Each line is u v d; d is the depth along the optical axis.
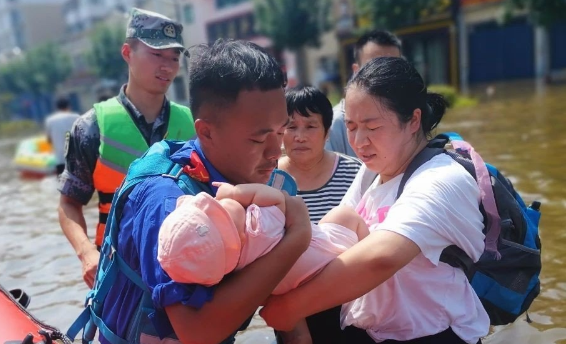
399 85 1.84
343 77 24.89
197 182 1.62
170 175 1.60
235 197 1.53
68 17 48.81
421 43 22.56
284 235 1.54
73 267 4.85
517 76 23.45
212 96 1.53
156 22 3.03
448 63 22.03
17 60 41.22
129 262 1.61
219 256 1.39
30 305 4.09
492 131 10.27
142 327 1.60
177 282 1.42
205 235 1.37
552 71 22.55
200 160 1.64
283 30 23.48
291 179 1.90
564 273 3.89
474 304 1.90
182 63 3.73
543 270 3.96
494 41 23.44
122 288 1.67
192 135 3.26
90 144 3.03
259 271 1.47
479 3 21.72
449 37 21.80
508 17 19.09
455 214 1.74
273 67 1.56
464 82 22.95
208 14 30.08
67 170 3.11
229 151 1.58
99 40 29.50
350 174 3.16
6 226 6.52
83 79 39.06
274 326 1.78
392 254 1.65
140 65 3.01
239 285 1.45
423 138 2.00
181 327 1.44
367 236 1.74
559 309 3.45
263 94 1.51
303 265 1.69
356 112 1.88
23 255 5.29
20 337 2.11
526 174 6.54
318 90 3.05
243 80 1.49
